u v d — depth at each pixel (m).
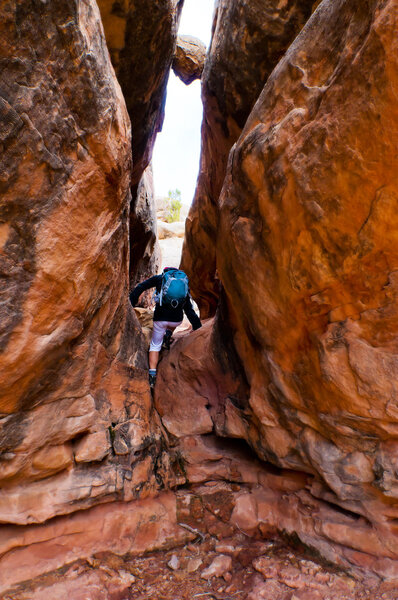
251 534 3.23
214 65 4.32
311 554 2.94
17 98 1.81
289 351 2.79
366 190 2.07
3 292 2.08
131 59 3.77
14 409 2.44
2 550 2.64
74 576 2.70
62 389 2.71
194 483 3.57
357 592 2.59
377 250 2.15
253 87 3.98
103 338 3.11
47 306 2.30
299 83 2.45
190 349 3.93
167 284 3.94
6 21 1.67
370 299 2.28
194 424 3.67
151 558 3.01
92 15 2.14
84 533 2.92
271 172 2.52
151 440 3.43
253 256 2.78
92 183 2.35
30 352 2.29
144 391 3.62
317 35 2.40
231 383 3.58
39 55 1.84
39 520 2.72
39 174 2.02
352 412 2.51
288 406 2.95
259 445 3.32
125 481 3.13
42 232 2.14
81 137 2.18
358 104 2.02
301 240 2.42
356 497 2.73
